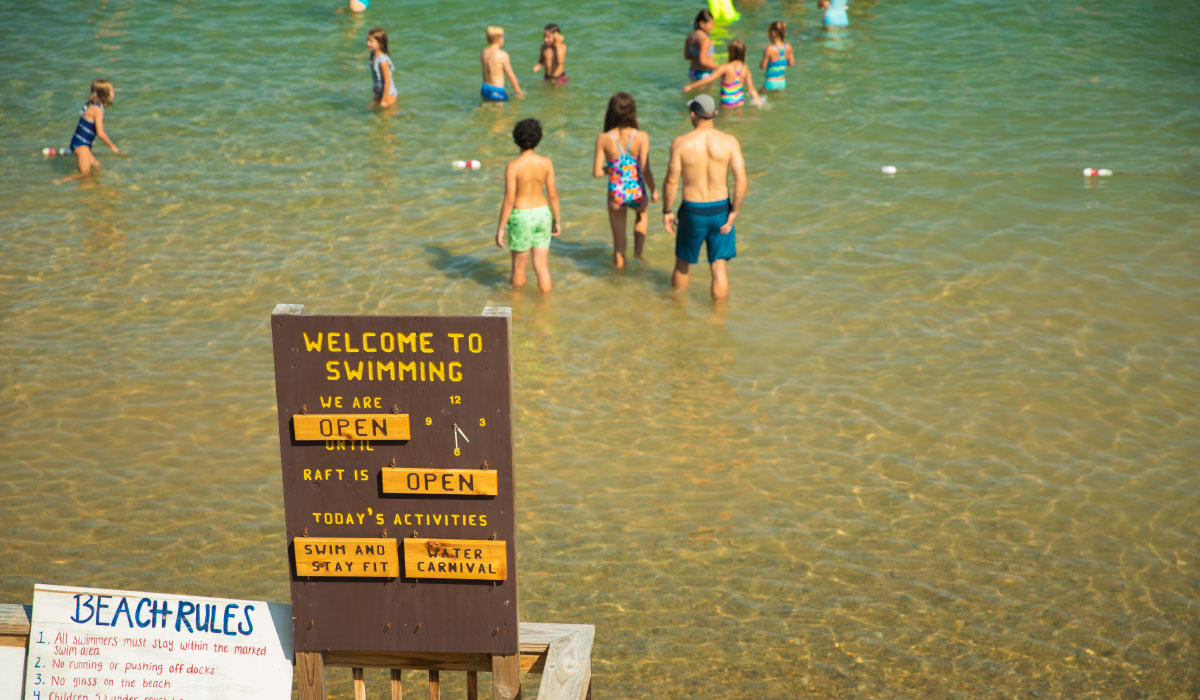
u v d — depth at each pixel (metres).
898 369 8.20
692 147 8.88
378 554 3.34
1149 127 13.38
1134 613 5.56
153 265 10.09
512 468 3.23
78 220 11.09
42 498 6.64
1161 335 8.57
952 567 5.96
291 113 14.34
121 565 5.99
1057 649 5.30
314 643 3.45
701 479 6.89
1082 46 16.73
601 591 5.80
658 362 8.40
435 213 11.30
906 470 6.93
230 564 6.02
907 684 5.08
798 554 6.11
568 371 8.27
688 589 5.82
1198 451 7.03
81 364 8.34
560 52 15.14
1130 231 10.51
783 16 18.64
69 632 3.50
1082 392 7.79
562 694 3.22
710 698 4.99
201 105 14.63
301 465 3.27
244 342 8.72
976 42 17.09
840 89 15.05
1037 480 6.78
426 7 19.36
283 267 10.04
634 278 9.88
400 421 3.20
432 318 3.11
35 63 16.41
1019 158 12.50
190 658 3.51
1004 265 9.88
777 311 9.18
